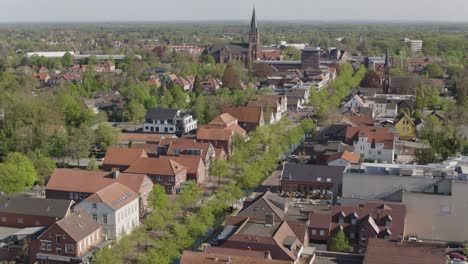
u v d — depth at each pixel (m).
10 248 115.25
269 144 192.75
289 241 105.50
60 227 111.56
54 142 187.38
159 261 103.69
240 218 117.06
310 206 134.00
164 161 158.12
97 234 119.62
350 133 195.88
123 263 111.31
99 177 142.25
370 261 97.00
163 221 127.81
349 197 133.88
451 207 123.62
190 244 113.94
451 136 195.62
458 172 132.62
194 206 143.75
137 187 139.00
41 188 160.00
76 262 111.19
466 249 115.44
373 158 186.12
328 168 154.00
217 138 193.50
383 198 131.88
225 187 154.50
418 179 129.12
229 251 98.94
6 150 183.12
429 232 125.62
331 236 118.06
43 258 112.31
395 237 116.56
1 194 133.00
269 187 160.75
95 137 198.00
